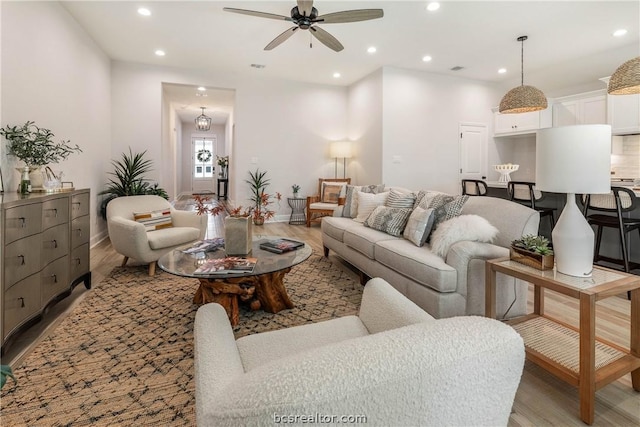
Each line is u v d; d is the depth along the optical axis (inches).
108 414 55.3
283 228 240.8
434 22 160.1
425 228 103.0
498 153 269.7
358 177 265.0
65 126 146.2
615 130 191.9
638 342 60.8
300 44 189.0
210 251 100.8
